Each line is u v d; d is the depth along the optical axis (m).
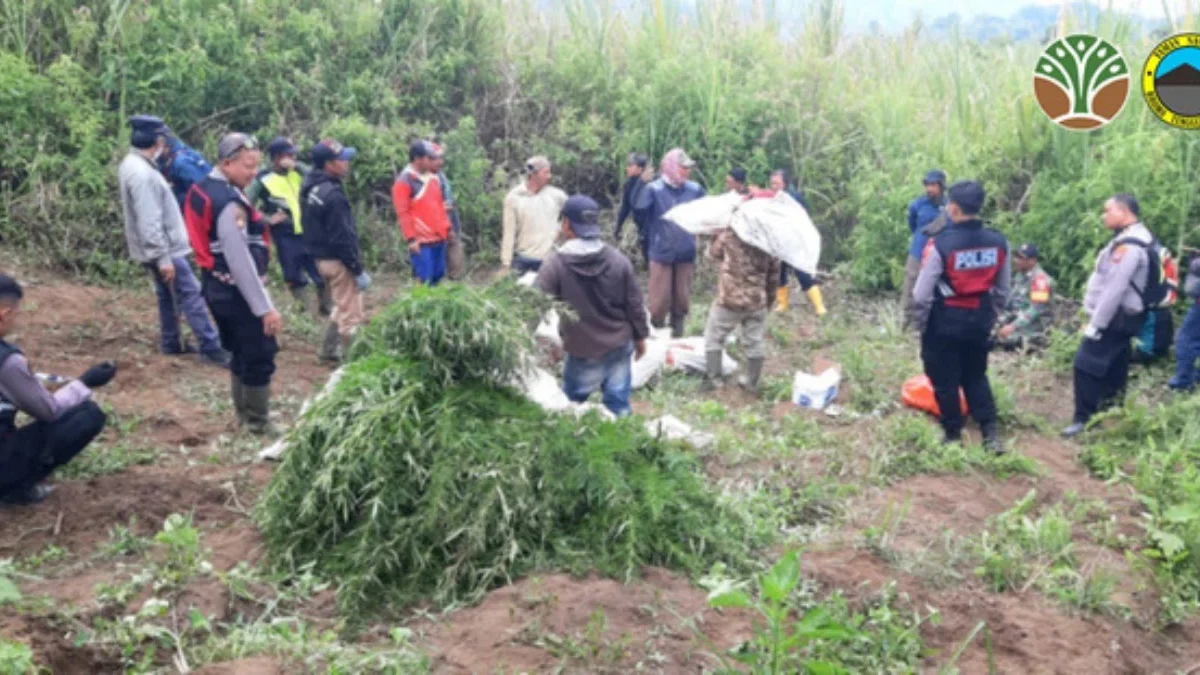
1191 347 9.55
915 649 4.95
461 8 14.73
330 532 5.39
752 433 7.98
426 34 14.55
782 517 6.41
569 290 6.84
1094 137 13.05
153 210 8.70
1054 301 11.89
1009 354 10.96
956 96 14.56
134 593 4.94
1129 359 8.73
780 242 8.72
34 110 11.92
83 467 6.55
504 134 14.72
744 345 9.30
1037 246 12.41
